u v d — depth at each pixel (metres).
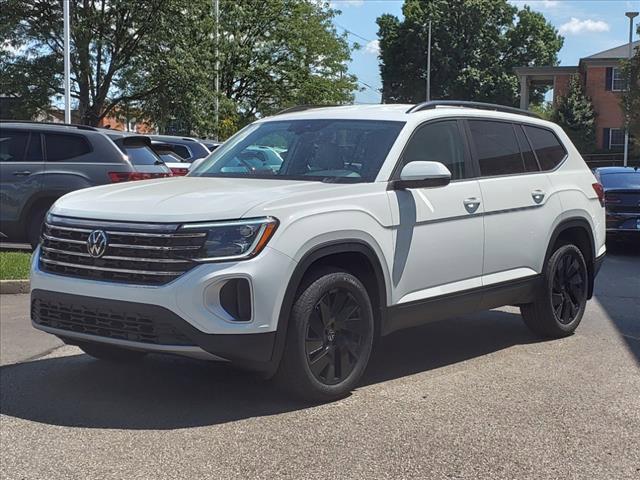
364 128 5.60
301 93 37.69
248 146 6.00
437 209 5.45
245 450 4.14
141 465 3.95
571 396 5.10
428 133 5.66
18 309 8.08
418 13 63.72
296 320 4.60
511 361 6.02
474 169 5.92
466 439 4.32
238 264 4.34
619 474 3.88
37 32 27.08
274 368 4.57
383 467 3.93
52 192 10.72
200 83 29.42
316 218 4.67
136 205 4.62
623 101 31.52
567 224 6.70
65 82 22.92
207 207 4.44
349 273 4.96
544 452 4.14
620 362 5.98
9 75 27.12
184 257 4.31
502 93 61.81
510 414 4.74
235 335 4.34
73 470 3.90
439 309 5.55
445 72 63.28
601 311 8.12
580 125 43.78
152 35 28.16
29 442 4.28
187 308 4.26
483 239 5.82
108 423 4.58
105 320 4.52
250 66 36.97
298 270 4.55
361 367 5.04
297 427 4.49
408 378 5.52
